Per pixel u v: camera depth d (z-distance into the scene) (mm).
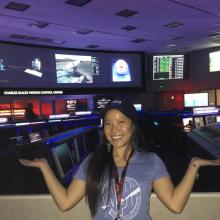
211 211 1562
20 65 12195
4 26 9656
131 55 14977
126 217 1313
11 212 1669
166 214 1583
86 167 1448
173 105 15828
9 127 5941
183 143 8664
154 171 1361
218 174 2395
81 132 4316
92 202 1360
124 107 1458
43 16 8680
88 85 14094
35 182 2627
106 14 8688
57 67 13242
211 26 10344
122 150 1461
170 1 7676
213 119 9406
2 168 2629
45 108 13625
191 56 15461
